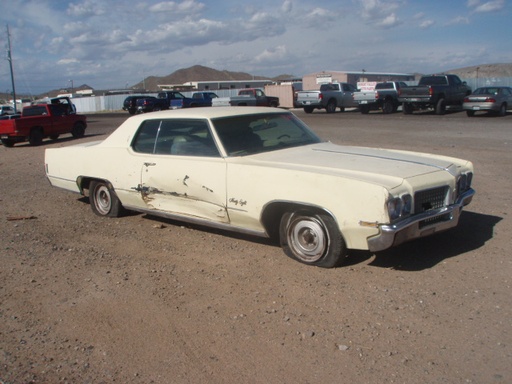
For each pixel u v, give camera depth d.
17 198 8.80
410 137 15.77
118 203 6.86
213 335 3.78
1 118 19.23
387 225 4.32
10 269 5.23
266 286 4.59
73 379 3.29
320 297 4.31
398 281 4.55
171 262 5.31
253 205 5.08
